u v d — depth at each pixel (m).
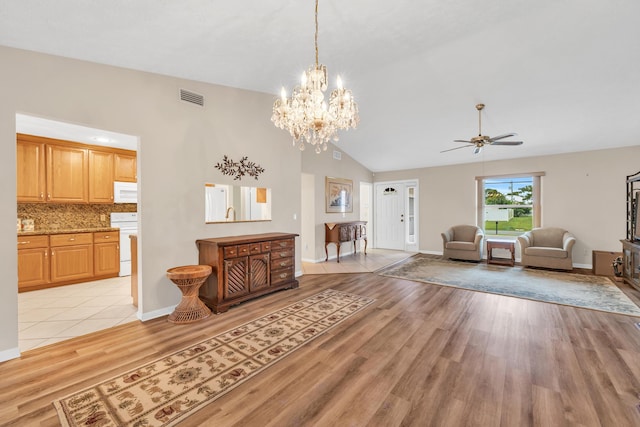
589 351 2.22
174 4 1.84
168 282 3.08
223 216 3.78
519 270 5.11
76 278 4.18
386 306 3.29
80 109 2.47
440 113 4.43
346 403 1.65
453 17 2.34
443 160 6.61
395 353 2.22
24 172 3.83
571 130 4.54
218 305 3.07
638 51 2.76
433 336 2.51
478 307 3.25
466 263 5.78
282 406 1.62
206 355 2.19
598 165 5.18
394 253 7.12
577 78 3.26
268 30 2.29
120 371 1.98
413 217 7.55
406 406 1.62
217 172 3.54
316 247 5.97
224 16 2.04
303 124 2.42
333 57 2.93
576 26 2.50
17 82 2.17
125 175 4.77
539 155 5.71
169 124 3.08
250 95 3.92
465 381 1.85
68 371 1.98
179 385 1.82
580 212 5.34
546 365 2.03
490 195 6.43
